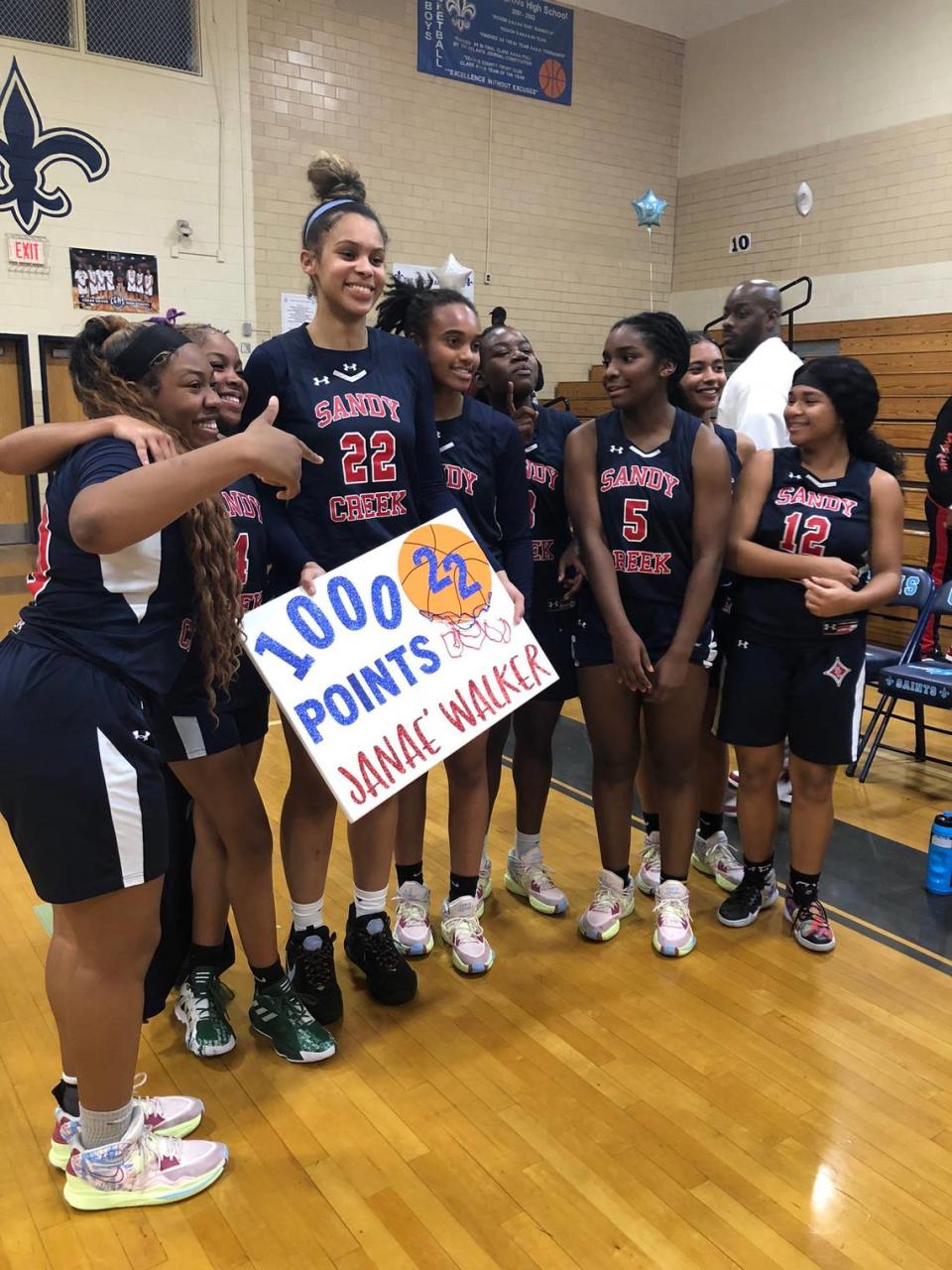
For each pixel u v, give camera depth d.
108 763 1.39
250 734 2.00
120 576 1.39
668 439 2.27
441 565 2.02
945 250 6.66
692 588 2.24
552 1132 1.79
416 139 7.36
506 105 7.70
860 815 3.42
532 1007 2.20
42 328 6.26
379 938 2.21
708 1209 1.61
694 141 8.45
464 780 2.32
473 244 7.80
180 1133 1.77
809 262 7.57
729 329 3.45
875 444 2.38
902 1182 1.68
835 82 7.21
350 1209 1.60
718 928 2.58
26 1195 1.65
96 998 1.50
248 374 1.96
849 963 2.41
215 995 2.09
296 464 1.36
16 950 2.44
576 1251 1.52
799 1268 1.50
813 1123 1.82
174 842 1.98
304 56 6.79
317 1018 2.12
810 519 2.32
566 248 8.27
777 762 2.50
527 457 2.49
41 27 5.97
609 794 2.47
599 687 2.38
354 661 1.92
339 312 1.91
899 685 3.43
